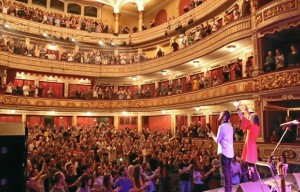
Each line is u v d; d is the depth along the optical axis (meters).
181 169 9.42
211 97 18.62
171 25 27.38
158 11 31.91
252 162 5.92
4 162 3.86
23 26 27.00
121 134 20.62
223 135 5.54
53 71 27.06
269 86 13.60
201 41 20.14
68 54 28.75
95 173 8.75
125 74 28.86
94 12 33.78
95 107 27.58
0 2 26.12
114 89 30.36
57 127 24.81
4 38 26.36
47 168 9.15
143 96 26.84
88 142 16.17
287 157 11.91
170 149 13.12
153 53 30.58
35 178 8.09
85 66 28.67
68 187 8.09
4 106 22.72
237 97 15.92
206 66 22.48
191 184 9.59
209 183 9.90
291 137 13.15
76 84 30.06
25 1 29.39
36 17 28.09
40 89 25.81
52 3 31.23
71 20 30.77
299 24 12.70
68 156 11.28
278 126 14.00
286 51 15.34
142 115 28.00
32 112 25.53
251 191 5.61
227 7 20.73
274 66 14.01
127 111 27.33
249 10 16.38
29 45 27.92
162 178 10.28
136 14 35.03
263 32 14.34
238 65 16.95
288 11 12.88
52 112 26.47
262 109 14.15
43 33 28.17
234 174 9.04
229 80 17.27
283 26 13.30
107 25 32.16
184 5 27.69
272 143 12.76
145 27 31.09
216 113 20.50
